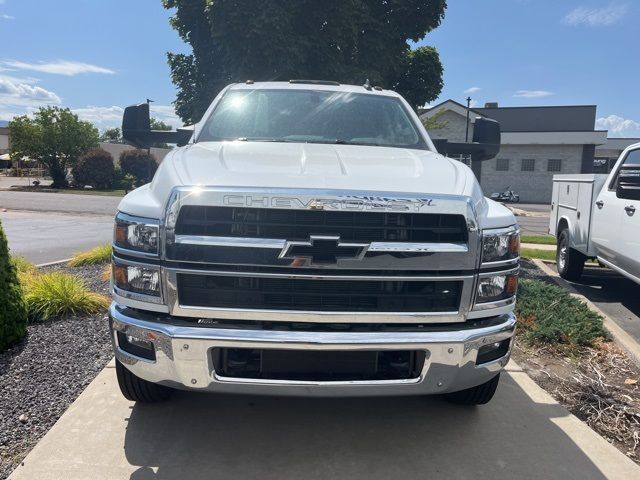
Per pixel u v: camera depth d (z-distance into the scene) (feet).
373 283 9.01
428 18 28.63
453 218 9.14
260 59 24.94
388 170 10.16
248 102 14.29
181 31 31.12
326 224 8.81
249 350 9.36
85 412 11.51
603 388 13.75
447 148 15.23
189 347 8.83
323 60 26.35
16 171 180.55
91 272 25.98
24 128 124.57
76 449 10.14
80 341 15.97
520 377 14.06
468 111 112.88
